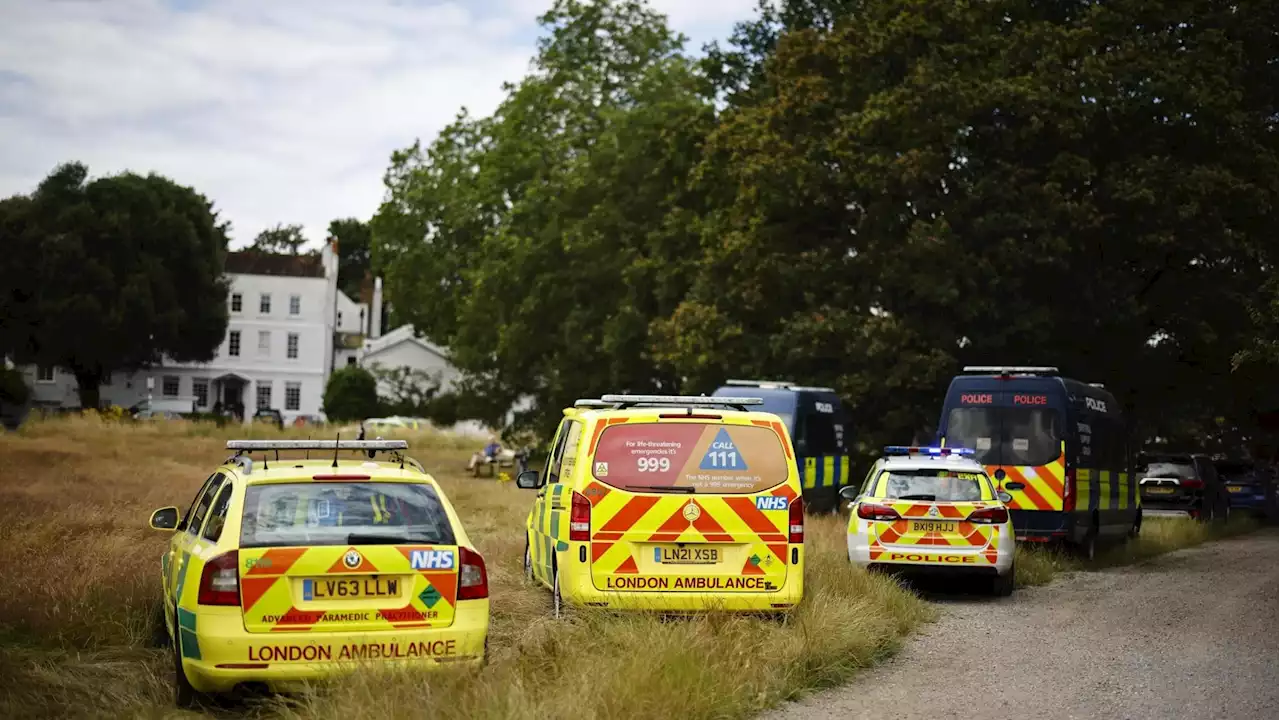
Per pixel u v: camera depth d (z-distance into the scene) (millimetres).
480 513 22688
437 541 8227
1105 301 28281
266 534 8000
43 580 11188
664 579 10586
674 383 41438
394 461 9391
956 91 28266
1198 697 8859
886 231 29344
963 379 19578
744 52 41844
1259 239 29500
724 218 35344
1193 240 27750
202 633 7770
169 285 73375
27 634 9922
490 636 10547
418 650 8008
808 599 11102
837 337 29109
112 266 72125
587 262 42281
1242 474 34750
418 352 89625
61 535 14961
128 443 39781
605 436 10797
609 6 50500
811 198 30594
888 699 8711
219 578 7828
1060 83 28094
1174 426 36469
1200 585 16688
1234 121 28266
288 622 7848
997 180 28109
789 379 30828
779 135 31828
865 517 14797
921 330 28625
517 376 46031
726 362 32125
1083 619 13102
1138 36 29156
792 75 32438
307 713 7344
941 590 15820
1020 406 19172
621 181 42688
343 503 8297
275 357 89688
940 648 11016
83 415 49469
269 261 91062
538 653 9008
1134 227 27875
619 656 8711
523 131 51750
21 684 8188
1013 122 28578
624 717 7426
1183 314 29000
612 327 39938
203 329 76312
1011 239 27703
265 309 89625
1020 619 13086
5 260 70625
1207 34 29219
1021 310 28219
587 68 49875
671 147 39250
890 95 29281
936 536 14633
